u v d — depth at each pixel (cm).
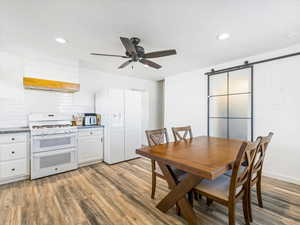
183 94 413
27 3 148
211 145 202
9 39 224
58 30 199
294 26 188
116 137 351
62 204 190
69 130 298
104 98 358
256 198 202
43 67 293
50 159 275
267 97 269
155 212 176
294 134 242
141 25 187
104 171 299
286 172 249
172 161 138
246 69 295
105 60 317
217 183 150
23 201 196
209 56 291
